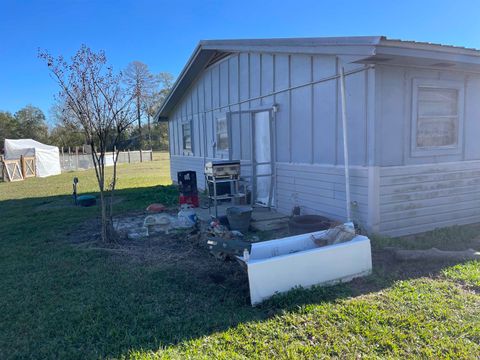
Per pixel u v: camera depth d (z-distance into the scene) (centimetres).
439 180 517
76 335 273
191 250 482
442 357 224
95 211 815
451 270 364
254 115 744
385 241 445
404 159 484
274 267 318
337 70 510
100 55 546
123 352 246
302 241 386
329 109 531
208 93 973
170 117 1338
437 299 302
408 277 357
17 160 1847
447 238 476
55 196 1140
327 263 342
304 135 590
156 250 493
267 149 707
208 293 342
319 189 564
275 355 236
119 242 539
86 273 411
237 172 637
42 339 272
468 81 532
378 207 468
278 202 675
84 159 2491
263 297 314
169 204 865
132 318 296
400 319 270
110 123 550
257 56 716
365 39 388
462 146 538
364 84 465
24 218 779
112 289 360
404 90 473
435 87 499
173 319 291
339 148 519
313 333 258
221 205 741
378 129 457
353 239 370
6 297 351
